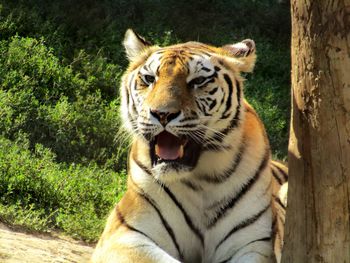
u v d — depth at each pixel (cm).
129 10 2711
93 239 1414
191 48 997
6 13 2355
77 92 2109
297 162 816
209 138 950
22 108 1897
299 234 826
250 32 2930
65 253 1248
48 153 1712
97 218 1500
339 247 794
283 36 3019
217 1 3075
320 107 770
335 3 736
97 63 2288
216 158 960
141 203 984
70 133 1897
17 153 1667
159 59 970
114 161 1841
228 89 975
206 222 993
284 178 1277
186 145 945
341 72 749
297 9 771
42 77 2102
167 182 970
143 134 951
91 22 2503
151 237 976
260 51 2802
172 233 988
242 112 991
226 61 995
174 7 2892
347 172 773
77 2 2586
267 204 1002
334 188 782
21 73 2059
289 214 839
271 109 2411
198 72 956
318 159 788
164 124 918
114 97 2192
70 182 1588
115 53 2431
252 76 2655
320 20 749
